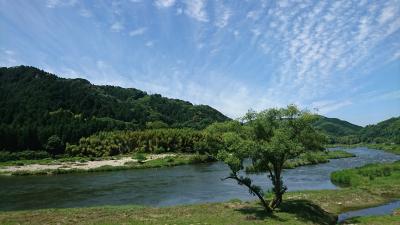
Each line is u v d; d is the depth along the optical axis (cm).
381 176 7600
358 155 17550
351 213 4628
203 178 8662
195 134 17262
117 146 16388
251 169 4228
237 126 4203
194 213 4181
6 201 5788
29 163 13162
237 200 5112
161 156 15038
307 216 4069
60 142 16450
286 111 4172
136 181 8294
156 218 3906
